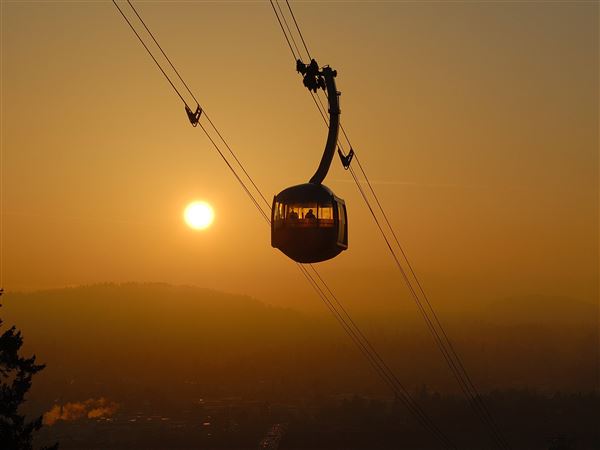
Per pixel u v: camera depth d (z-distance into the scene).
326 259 40.97
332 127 40.31
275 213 40.34
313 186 39.91
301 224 39.62
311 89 40.22
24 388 49.78
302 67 39.84
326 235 39.69
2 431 48.72
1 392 49.38
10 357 50.06
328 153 40.50
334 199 39.91
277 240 40.31
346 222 41.38
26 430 49.47
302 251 40.16
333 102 40.06
